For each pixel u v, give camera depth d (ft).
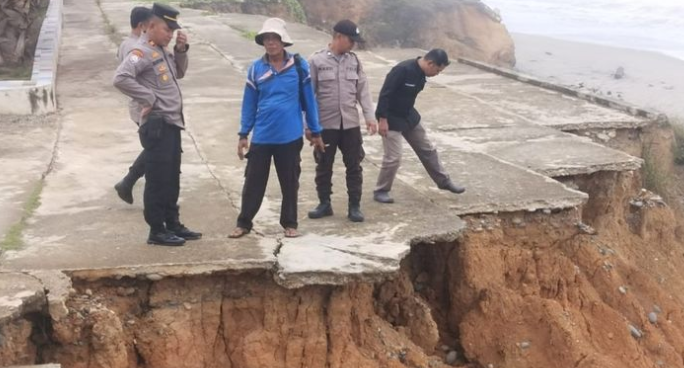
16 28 51.01
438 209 27.45
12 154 32.58
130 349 21.76
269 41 22.71
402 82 26.76
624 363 27.04
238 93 44.83
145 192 23.13
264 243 23.93
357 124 25.80
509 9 162.40
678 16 145.59
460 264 27.27
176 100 23.21
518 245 28.58
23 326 19.98
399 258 23.30
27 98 38.45
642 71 96.37
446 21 114.32
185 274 22.07
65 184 29.19
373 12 114.83
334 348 22.94
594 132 40.32
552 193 29.25
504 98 46.09
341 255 23.25
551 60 108.47
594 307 28.22
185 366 21.99
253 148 23.56
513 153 34.58
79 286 21.77
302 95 23.70
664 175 40.83
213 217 26.21
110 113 39.58
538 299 26.89
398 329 25.38
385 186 27.94
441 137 37.19
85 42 60.23
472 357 26.40
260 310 22.95
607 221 33.94
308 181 30.40
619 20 145.18
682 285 33.88
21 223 25.16
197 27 70.08
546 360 25.85
